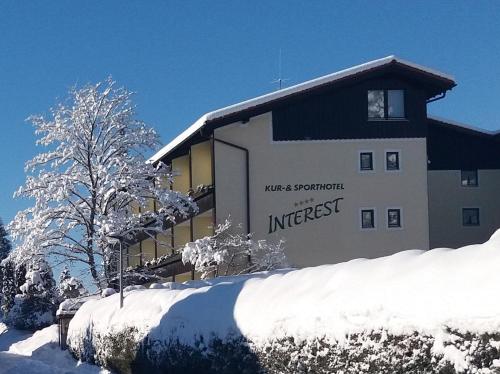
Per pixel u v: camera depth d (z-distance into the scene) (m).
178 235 37.22
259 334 9.92
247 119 31.06
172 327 12.71
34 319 40.47
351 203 31.72
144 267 34.56
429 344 6.93
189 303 12.30
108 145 31.77
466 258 7.03
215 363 11.03
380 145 31.95
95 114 31.45
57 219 30.34
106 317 17.75
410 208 31.92
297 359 9.02
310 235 31.41
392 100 32.19
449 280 6.91
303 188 31.53
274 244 31.03
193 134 31.75
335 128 31.80
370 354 7.71
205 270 29.16
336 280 8.90
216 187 31.11
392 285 7.65
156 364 13.36
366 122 31.94
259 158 31.39
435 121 35.84
